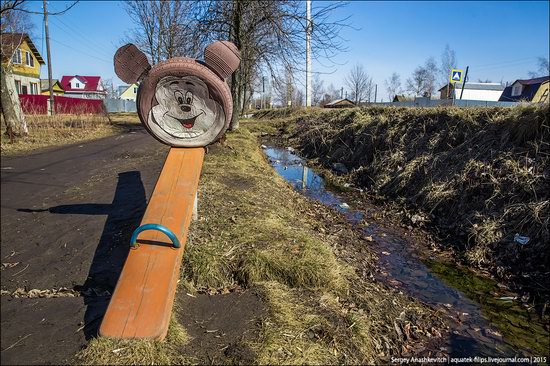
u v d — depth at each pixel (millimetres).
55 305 3238
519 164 6613
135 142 14477
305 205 7723
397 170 9477
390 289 4578
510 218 5879
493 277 5160
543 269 5023
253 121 26078
